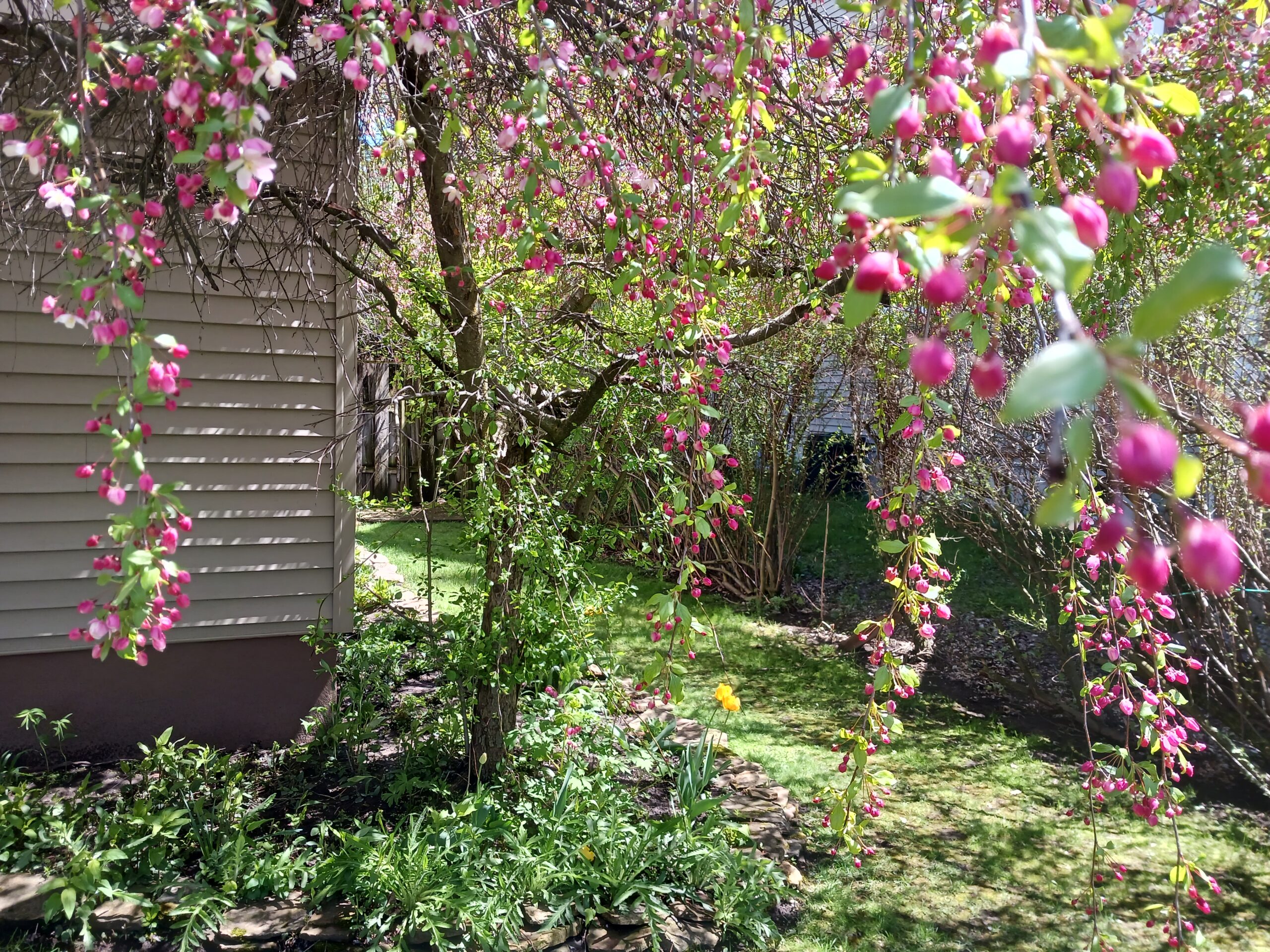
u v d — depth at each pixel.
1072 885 3.56
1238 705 4.20
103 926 2.80
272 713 4.25
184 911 2.81
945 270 0.77
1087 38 0.81
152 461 3.98
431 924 2.73
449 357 3.96
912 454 5.11
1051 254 0.64
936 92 0.97
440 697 4.11
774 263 3.68
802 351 6.53
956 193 0.69
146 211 1.61
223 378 4.05
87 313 1.50
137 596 1.41
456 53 2.13
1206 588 0.65
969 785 4.45
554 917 2.91
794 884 3.44
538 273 4.20
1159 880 3.62
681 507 2.12
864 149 2.91
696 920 3.06
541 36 2.16
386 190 4.36
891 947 3.10
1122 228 2.60
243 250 4.00
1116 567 2.29
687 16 2.27
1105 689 2.47
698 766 3.92
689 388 2.23
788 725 5.11
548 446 3.76
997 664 6.10
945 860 3.71
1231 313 3.49
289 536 4.23
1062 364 0.54
